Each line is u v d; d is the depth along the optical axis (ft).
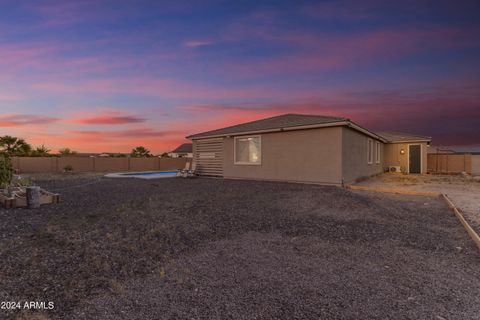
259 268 10.48
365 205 22.16
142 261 11.12
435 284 9.18
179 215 19.13
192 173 53.21
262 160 43.42
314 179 37.37
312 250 12.52
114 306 7.77
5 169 28.14
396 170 65.05
